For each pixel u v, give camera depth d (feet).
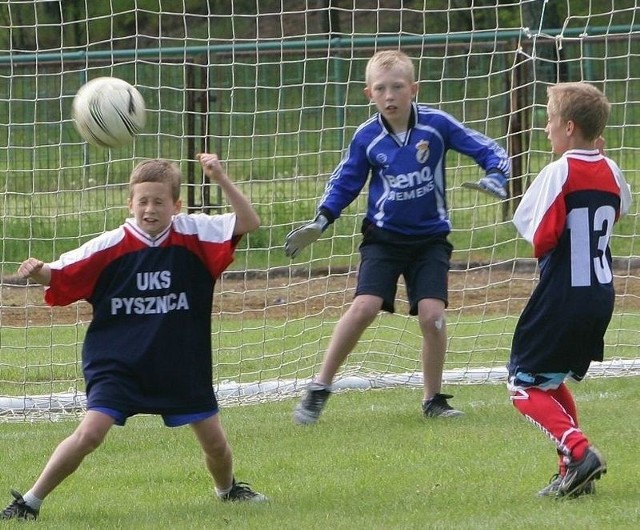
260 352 103.09
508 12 258.37
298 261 135.33
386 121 75.00
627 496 53.26
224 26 274.57
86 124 61.46
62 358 102.83
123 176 153.69
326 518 51.80
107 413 52.85
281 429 74.90
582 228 53.26
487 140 74.33
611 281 54.39
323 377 75.82
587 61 173.17
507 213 135.03
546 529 47.50
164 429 77.77
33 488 54.13
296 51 116.67
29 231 127.24
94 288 54.24
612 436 67.67
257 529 50.21
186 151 132.46
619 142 160.25
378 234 75.41
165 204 53.47
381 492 57.41
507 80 151.53
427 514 51.65
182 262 54.03
